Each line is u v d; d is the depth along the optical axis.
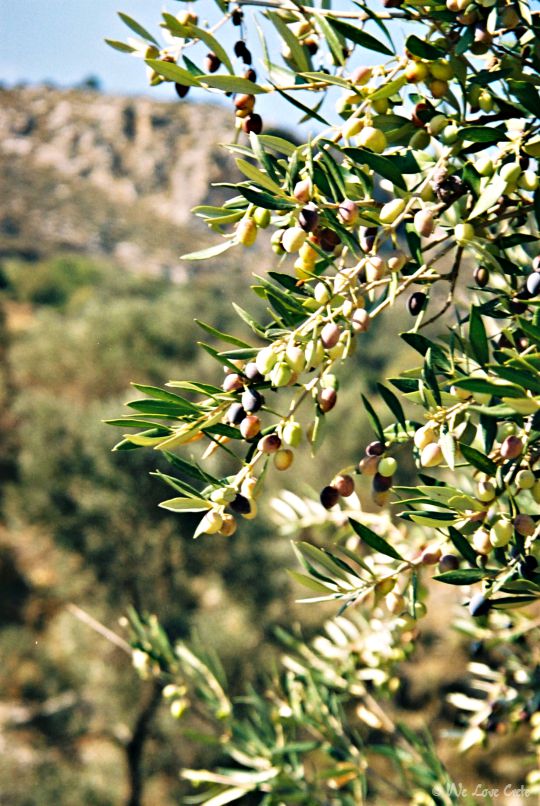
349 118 0.84
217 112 47.34
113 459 9.47
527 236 0.88
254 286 0.81
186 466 0.78
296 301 0.80
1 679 9.54
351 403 10.80
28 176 41.50
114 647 9.01
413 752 1.57
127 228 38.16
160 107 46.78
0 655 9.69
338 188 0.82
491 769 6.17
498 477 0.79
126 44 0.91
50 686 9.45
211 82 0.81
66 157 43.66
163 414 0.79
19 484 9.97
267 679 1.79
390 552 0.82
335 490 0.85
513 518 0.78
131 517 9.41
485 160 0.82
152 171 43.19
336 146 0.80
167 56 0.91
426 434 0.81
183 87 0.90
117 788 8.70
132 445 0.78
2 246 33.59
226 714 1.64
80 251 35.44
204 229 39.97
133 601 9.38
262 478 0.78
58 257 29.91
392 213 0.81
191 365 13.02
